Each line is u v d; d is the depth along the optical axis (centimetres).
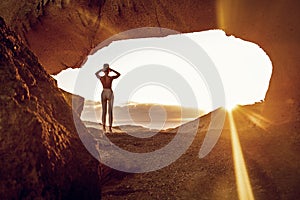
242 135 768
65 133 467
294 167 561
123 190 588
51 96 504
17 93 414
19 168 370
